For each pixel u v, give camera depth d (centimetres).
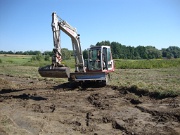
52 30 1470
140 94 1481
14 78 2675
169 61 5050
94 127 927
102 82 1786
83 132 876
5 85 1992
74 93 1608
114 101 1331
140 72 3253
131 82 1933
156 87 1585
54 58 1448
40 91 1716
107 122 988
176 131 852
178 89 1466
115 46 9075
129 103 1292
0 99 1445
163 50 12612
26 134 800
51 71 1416
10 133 785
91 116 1063
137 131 862
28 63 5678
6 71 3688
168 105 1183
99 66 1803
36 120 998
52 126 934
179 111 1055
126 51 9269
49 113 1129
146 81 2056
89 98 1434
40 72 1445
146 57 9669
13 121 938
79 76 1734
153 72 3222
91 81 1820
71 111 1159
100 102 1305
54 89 1797
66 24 1628
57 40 1484
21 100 1411
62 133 861
